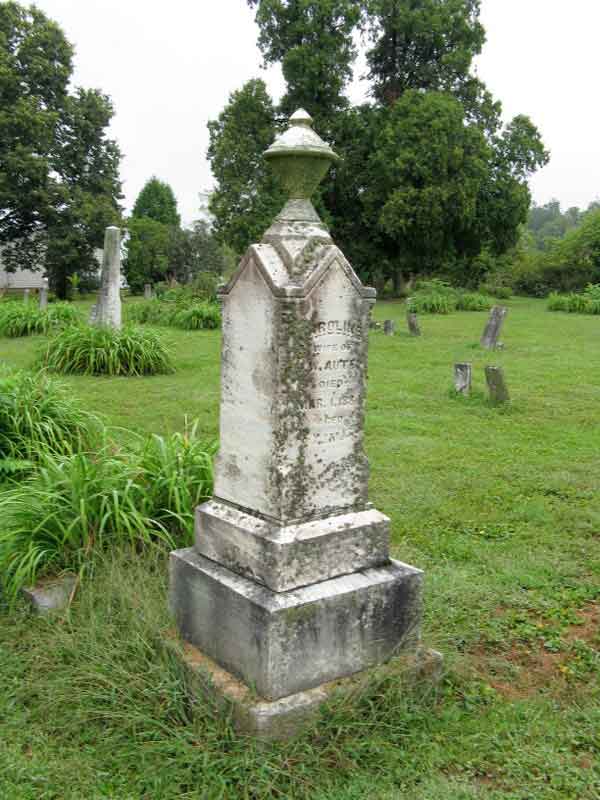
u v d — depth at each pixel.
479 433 8.90
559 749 3.08
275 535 3.20
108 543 4.45
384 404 10.58
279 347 3.16
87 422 7.34
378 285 41.44
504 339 19.22
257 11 33.28
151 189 64.69
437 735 3.17
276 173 3.43
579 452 8.02
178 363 14.21
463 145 32.66
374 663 3.41
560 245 42.06
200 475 5.04
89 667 3.45
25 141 36.22
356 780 2.87
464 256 37.66
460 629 4.03
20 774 2.87
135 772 2.94
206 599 3.42
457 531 5.60
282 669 3.10
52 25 37.00
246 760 2.88
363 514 3.51
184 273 47.62
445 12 34.38
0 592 4.27
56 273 39.53
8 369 8.59
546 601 4.43
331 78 33.03
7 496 4.88
